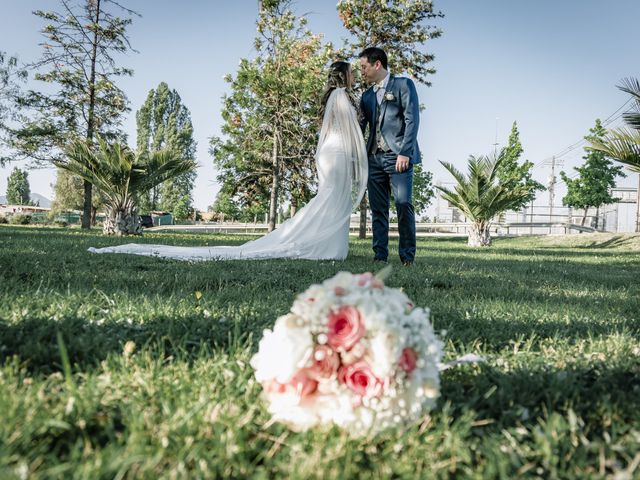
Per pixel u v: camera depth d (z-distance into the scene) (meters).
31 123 23.77
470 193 17.83
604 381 1.67
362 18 19.59
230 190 23.44
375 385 1.21
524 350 2.04
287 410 1.24
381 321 1.22
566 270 6.37
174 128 70.44
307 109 19.50
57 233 13.75
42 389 1.37
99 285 3.30
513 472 1.11
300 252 6.50
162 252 6.31
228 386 1.47
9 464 1.03
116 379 1.53
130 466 1.04
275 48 19.02
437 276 4.73
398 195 6.21
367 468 1.12
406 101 6.09
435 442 1.20
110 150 14.95
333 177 6.62
